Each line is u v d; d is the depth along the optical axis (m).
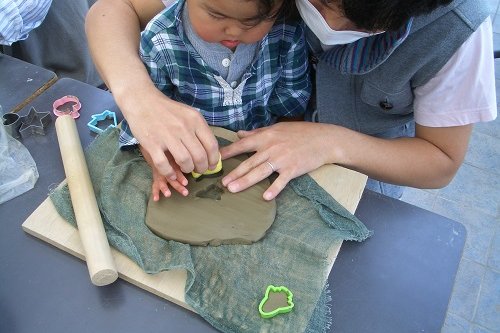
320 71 0.78
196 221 0.57
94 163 0.65
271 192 0.60
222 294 0.51
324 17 0.54
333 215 0.60
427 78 0.68
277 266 0.54
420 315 0.53
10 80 0.82
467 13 0.60
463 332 1.24
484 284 1.34
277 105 0.80
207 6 0.52
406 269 0.57
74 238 0.56
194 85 0.70
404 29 0.57
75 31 1.41
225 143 0.69
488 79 0.65
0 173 0.65
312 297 0.51
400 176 0.72
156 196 0.59
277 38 0.70
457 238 0.60
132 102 0.60
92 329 0.50
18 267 0.55
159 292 0.52
